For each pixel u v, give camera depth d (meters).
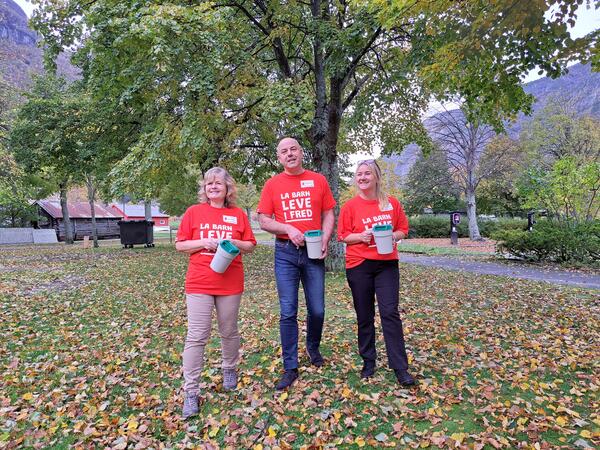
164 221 65.00
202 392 3.29
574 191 11.40
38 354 4.48
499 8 4.52
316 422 2.78
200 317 3.00
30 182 23.17
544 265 11.56
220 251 2.88
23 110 14.26
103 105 12.39
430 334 4.72
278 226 3.35
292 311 3.40
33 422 2.92
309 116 7.38
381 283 3.34
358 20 7.46
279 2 8.34
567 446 2.40
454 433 2.56
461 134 23.38
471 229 24.72
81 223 39.53
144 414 2.98
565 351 4.07
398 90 10.58
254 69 9.01
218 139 9.34
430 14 5.20
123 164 8.34
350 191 26.44
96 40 7.61
